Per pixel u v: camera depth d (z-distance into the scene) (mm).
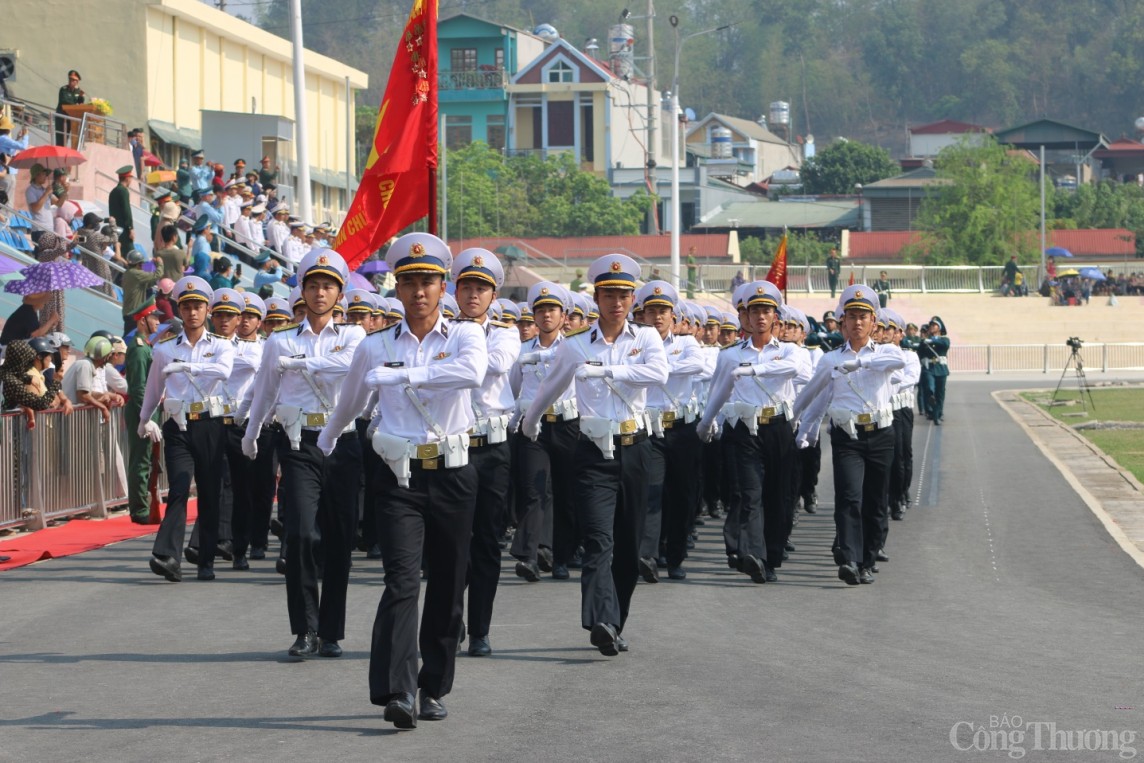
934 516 18938
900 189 89750
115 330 26266
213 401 13812
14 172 32594
